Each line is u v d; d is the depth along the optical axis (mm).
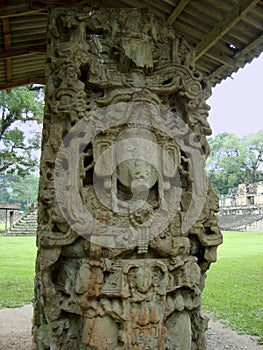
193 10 4375
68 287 3551
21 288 8195
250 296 7297
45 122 4113
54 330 3467
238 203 31438
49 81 4059
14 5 4340
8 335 5012
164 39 4383
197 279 3830
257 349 4422
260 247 16547
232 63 5219
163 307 3506
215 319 5797
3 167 15328
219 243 4090
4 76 6734
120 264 3514
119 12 4238
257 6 4008
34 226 24406
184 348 3639
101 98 3934
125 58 3986
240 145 38406
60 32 4191
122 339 3291
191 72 4289
